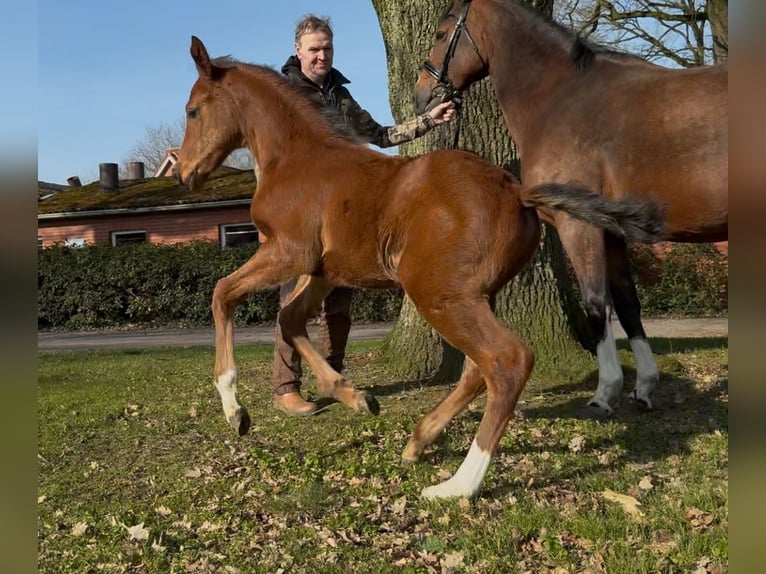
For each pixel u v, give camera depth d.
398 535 2.96
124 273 15.72
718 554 2.59
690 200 4.12
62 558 2.87
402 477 3.62
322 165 3.67
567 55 4.63
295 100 3.91
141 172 30.30
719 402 4.92
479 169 3.34
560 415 4.66
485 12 4.88
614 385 4.56
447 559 2.70
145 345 12.13
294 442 4.33
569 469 3.64
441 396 5.27
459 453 3.94
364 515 3.18
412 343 6.14
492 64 4.92
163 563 2.80
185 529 3.12
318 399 5.29
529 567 2.65
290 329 4.08
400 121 6.12
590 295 4.40
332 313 5.16
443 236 3.22
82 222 20.05
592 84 4.49
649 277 13.62
